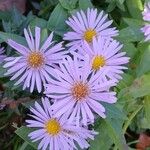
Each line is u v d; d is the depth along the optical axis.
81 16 0.15
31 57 0.13
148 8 0.15
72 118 0.12
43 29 0.14
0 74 0.13
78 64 0.12
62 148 0.13
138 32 0.15
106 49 0.13
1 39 0.14
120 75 0.14
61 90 0.12
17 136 0.15
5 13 0.16
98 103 0.12
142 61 0.14
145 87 0.14
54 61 0.13
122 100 0.14
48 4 0.17
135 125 0.16
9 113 0.15
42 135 0.13
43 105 0.13
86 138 0.13
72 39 0.14
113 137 0.13
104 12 0.16
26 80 0.13
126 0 0.16
